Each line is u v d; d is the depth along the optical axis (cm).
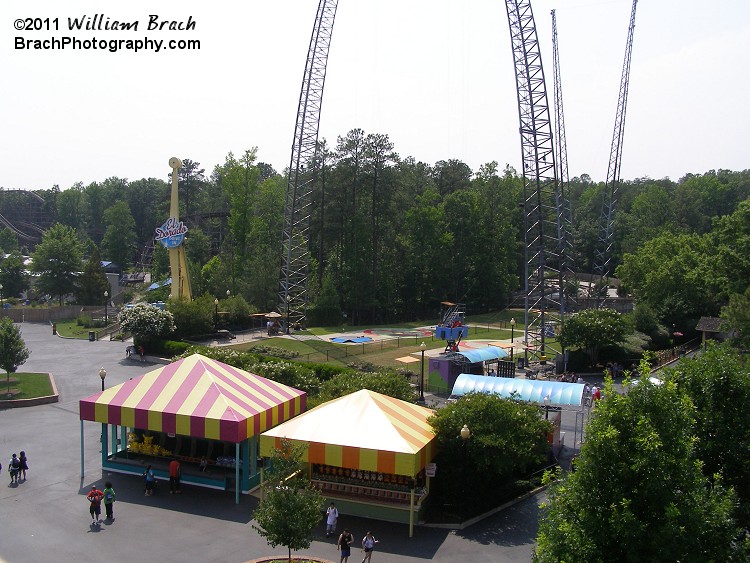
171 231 8225
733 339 4794
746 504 1897
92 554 2431
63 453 3638
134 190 19262
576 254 14038
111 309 10450
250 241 10800
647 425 1623
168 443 3500
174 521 2761
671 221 14275
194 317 7288
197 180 16000
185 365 3484
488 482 3023
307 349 6825
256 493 3103
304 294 9406
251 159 10719
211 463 3291
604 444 1645
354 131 10444
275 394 3512
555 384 3866
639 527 1527
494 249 11512
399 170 11050
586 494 1655
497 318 10344
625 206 17850
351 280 10231
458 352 5594
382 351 6750
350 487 2977
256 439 3228
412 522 2686
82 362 6356
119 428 4138
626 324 6519
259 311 9150
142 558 2409
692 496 1600
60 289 10719
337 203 10438
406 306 11194
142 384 3391
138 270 15812
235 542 2566
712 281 7362
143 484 3194
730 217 6769
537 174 7200
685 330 7844
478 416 3005
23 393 4894
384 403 3134
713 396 2097
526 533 2720
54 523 2708
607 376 1914
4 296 11750
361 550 2530
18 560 2367
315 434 2889
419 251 11144
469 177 15475
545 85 7088
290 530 2172
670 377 2166
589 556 1564
